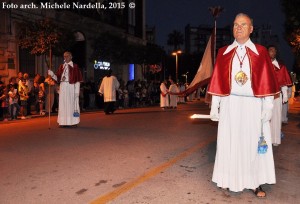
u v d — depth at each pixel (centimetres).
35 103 1614
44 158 646
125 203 421
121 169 566
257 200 435
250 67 438
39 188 479
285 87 736
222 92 447
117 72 3272
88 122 1197
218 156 461
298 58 2198
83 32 2673
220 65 455
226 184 450
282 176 542
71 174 541
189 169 566
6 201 433
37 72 2120
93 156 657
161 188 474
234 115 443
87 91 1959
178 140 830
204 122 1205
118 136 885
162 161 620
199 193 455
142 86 2564
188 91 710
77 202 426
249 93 442
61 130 996
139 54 2939
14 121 1245
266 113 441
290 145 790
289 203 427
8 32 1888
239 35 442
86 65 2722
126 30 3591
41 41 1727
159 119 1305
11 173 551
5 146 758
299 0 1738
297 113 1705
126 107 2262
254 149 443
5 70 1877
